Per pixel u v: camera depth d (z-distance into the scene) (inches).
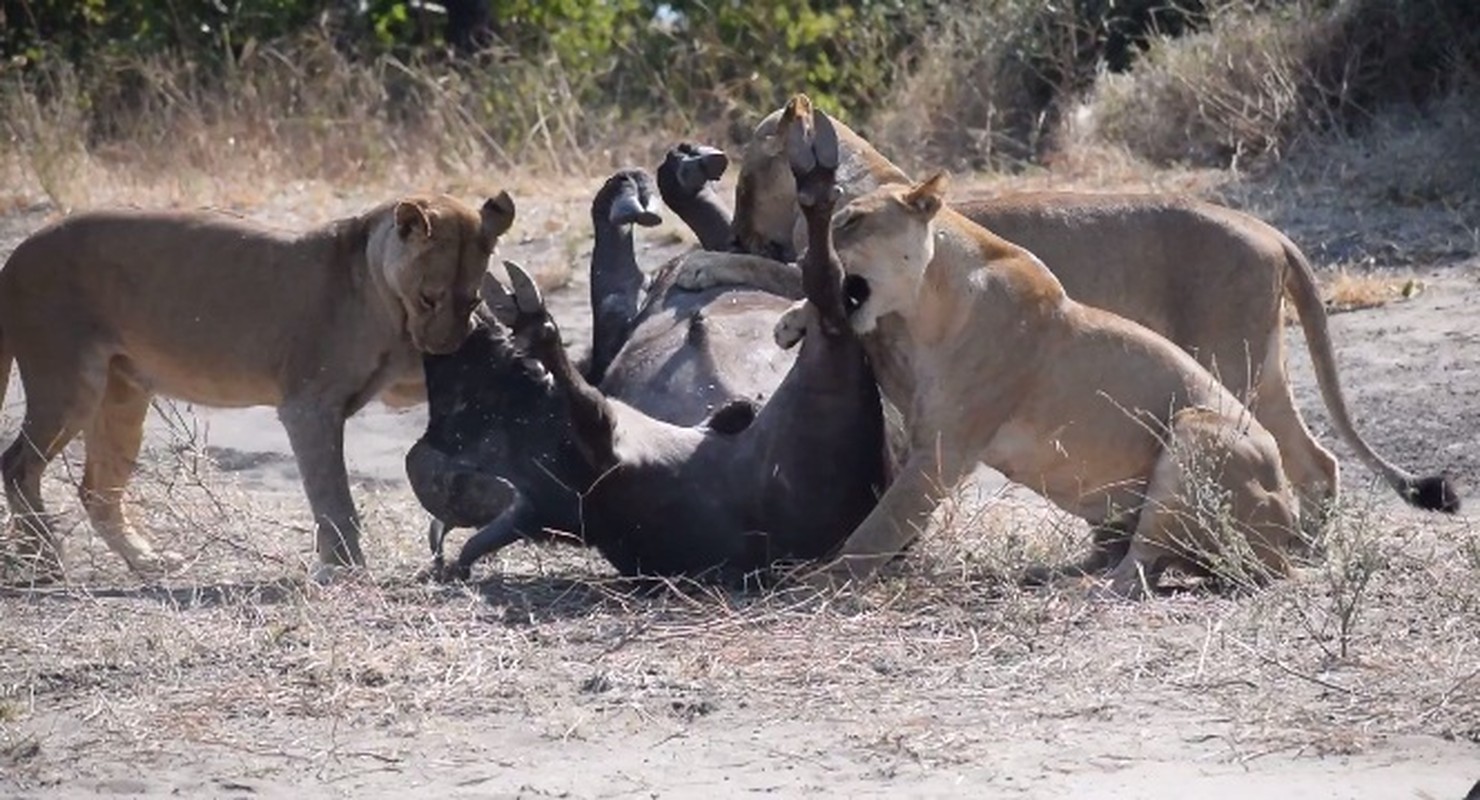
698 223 817.5
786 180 774.5
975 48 1557.6
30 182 1414.9
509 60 1743.4
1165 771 512.1
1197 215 770.2
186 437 893.2
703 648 596.1
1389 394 965.8
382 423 990.4
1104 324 674.2
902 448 684.1
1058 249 762.2
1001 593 641.0
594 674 574.9
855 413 649.6
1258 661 581.3
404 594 642.2
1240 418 668.7
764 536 653.9
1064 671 578.2
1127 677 573.6
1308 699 557.6
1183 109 1417.3
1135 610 625.9
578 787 508.4
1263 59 1407.5
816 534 656.4
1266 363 768.3
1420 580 655.1
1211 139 1391.5
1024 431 669.9
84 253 721.6
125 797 508.7
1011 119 1519.4
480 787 509.7
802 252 768.3
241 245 713.6
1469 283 1106.7
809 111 713.6
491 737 539.2
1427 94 1375.5
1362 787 500.7
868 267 645.3
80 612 639.8
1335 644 593.9
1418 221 1206.3
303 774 520.1
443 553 711.1
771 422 652.7
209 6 1779.0
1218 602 635.5
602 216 798.5
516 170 1451.8
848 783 507.8
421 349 665.6
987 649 593.9
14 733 542.6
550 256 1221.7
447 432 665.0
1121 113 1438.2
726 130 1599.4
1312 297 783.1
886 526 650.8
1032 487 680.4
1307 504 755.4
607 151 1504.7
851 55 1672.0
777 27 1683.1
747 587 655.8
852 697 560.7
